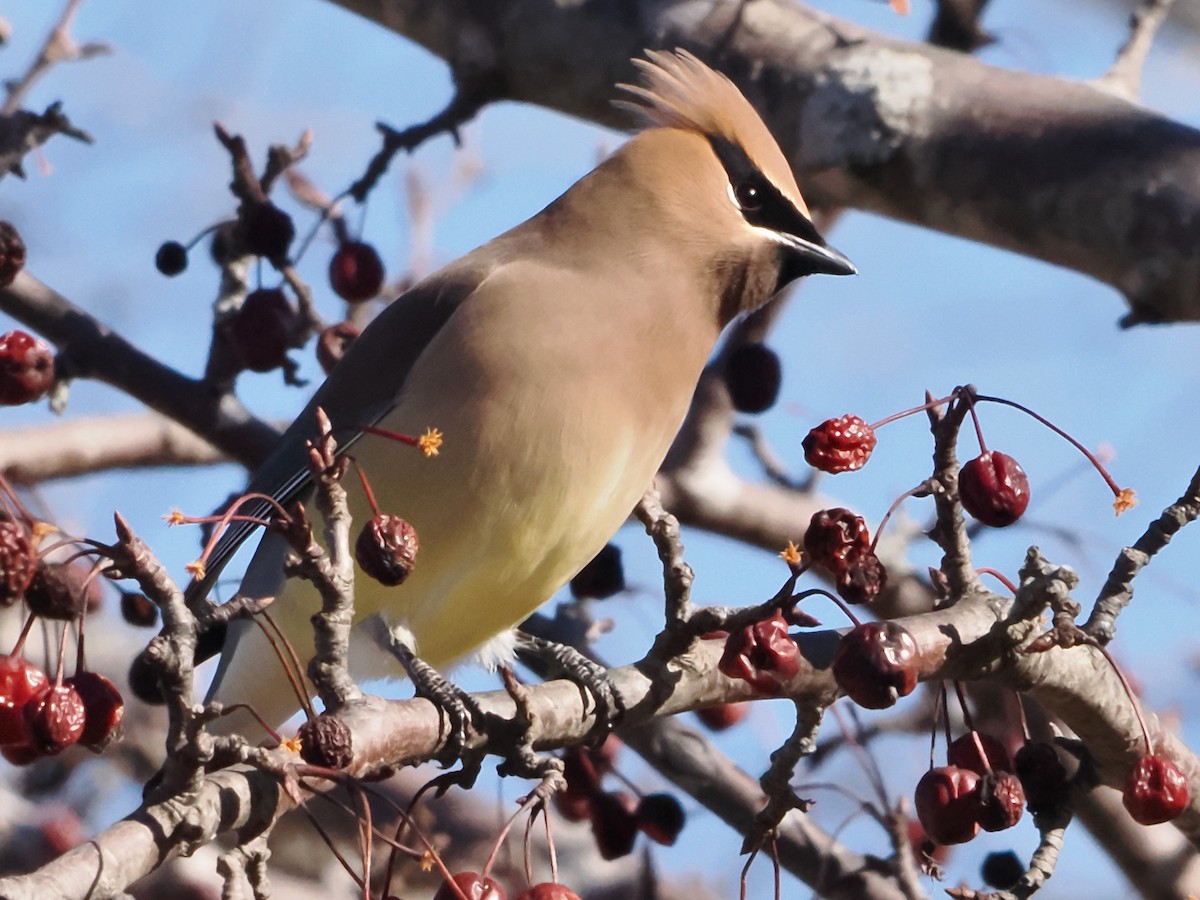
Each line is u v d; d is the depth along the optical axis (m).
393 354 9.89
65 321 11.55
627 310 9.74
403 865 12.81
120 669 14.76
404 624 9.75
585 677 8.37
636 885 14.12
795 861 10.58
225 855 6.66
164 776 6.61
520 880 10.08
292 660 7.38
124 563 6.45
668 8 10.89
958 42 10.83
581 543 9.74
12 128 10.45
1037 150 9.68
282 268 10.73
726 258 10.05
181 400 11.58
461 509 9.47
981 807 7.62
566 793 9.81
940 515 7.95
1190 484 7.75
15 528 6.45
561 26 10.97
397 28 11.48
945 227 10.03
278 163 10.80
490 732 7.95
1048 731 9.99
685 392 9.99
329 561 7.05
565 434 9.42
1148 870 10.85
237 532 9.94
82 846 6.41
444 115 11.06
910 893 10.04
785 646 7.53
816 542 7.32
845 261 10.22
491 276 9.87
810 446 7.49
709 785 10.91
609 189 10.20
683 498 12.76
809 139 10.30
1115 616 7.79
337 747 6.72
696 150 10.23
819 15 10.73
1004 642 8.00
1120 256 9.38
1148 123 9.59
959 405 7.69
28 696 6.91
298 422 10.14
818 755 10.99
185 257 11.10
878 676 7.24
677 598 8.35
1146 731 7.82
